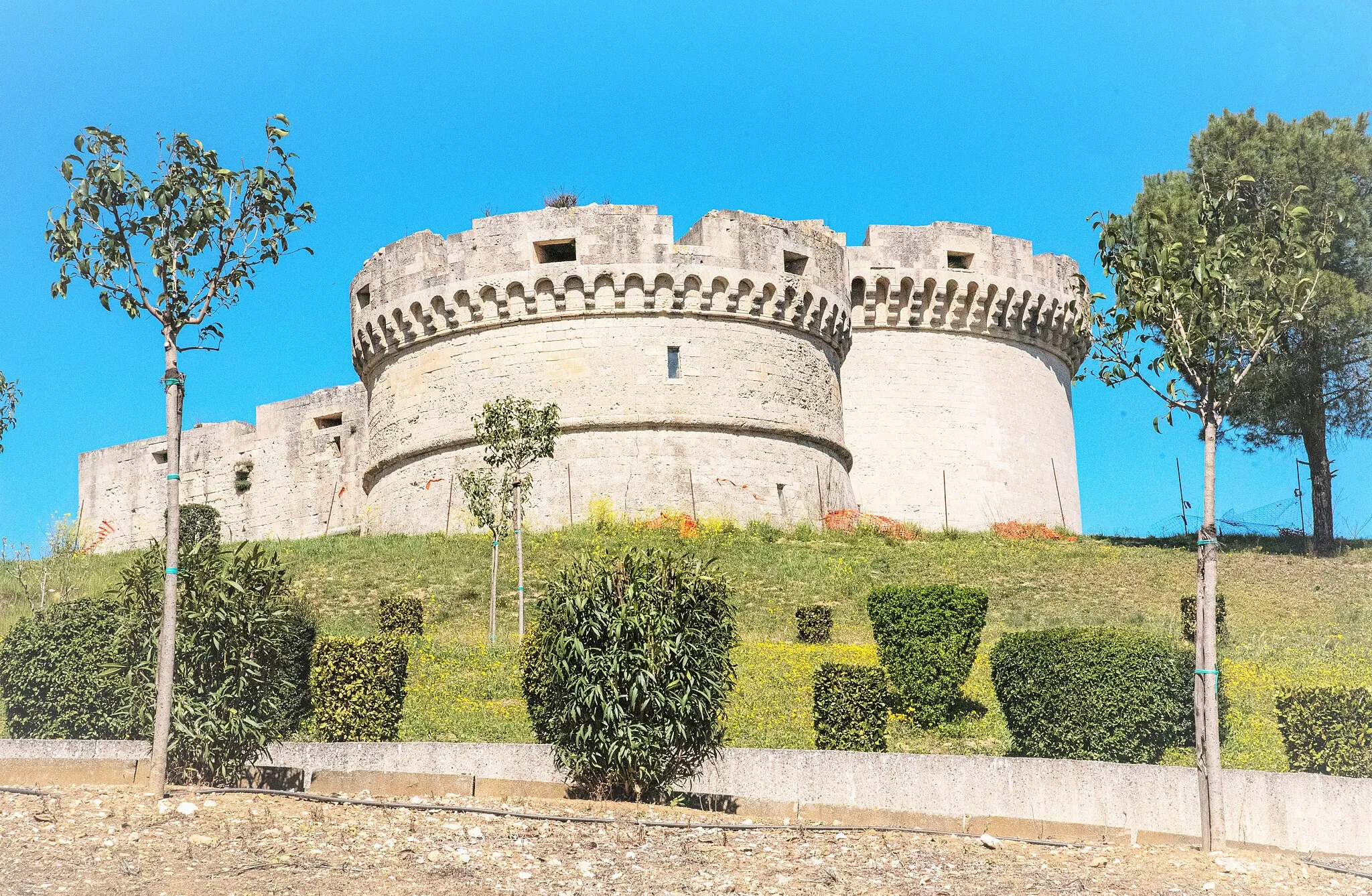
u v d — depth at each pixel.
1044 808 14.96
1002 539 42.91
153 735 14.78
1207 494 14.34
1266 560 38.66
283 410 53.94
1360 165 39.41
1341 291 37.88
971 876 12.47
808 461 43.16
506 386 42.00
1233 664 25.70
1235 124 41.44
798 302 43.34
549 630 14.96
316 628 19.70
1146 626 30.16
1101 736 18.31
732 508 40.94
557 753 14.79
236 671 14.81
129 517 58.88
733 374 41.94
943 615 21.84
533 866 11.97
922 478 46.84
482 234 42.91
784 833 13.74
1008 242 49.12
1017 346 49.66
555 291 41.94
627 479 40.62
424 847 12.37
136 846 11.80
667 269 41.66
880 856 13.08
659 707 14.50
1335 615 31.53
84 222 14.42
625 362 41.38
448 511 42.03
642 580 14.84
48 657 17.16
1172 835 14.36
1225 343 14.52
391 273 45.00
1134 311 14.71
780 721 20.31
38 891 10.28
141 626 14.88
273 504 53.38
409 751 15.63
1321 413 40.41
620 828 13.38
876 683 18.78
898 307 47.69
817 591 33.34
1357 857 14.15
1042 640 19.17
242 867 11.35
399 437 44.44
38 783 14.44
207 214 14.51
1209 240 15.29
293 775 14.91
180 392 14.53
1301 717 16.77
